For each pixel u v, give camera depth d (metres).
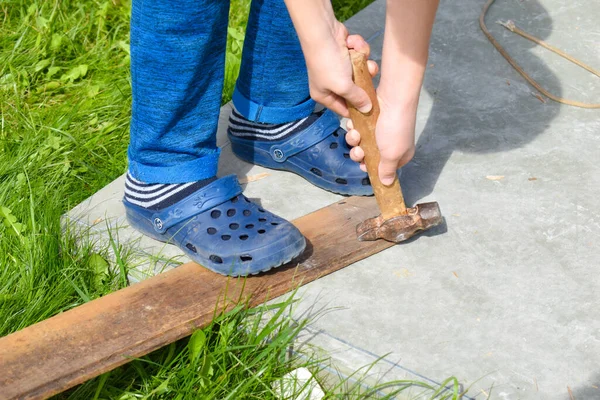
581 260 1.91
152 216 1.93
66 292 1.92
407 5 1.72
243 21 2.55
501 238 1.95
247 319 1.85
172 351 1.82
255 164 2.10
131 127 1.91
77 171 2.17
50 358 1.76
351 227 1.96
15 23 2.54
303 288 1.88
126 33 2.54
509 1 2.47
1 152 2.20
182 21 1.79
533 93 2.22
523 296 1.86
